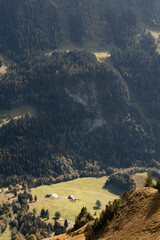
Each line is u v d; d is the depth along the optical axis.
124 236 43.81
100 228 59.56
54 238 83.31
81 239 63.72
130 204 52.81
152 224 40.62
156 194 49.31
